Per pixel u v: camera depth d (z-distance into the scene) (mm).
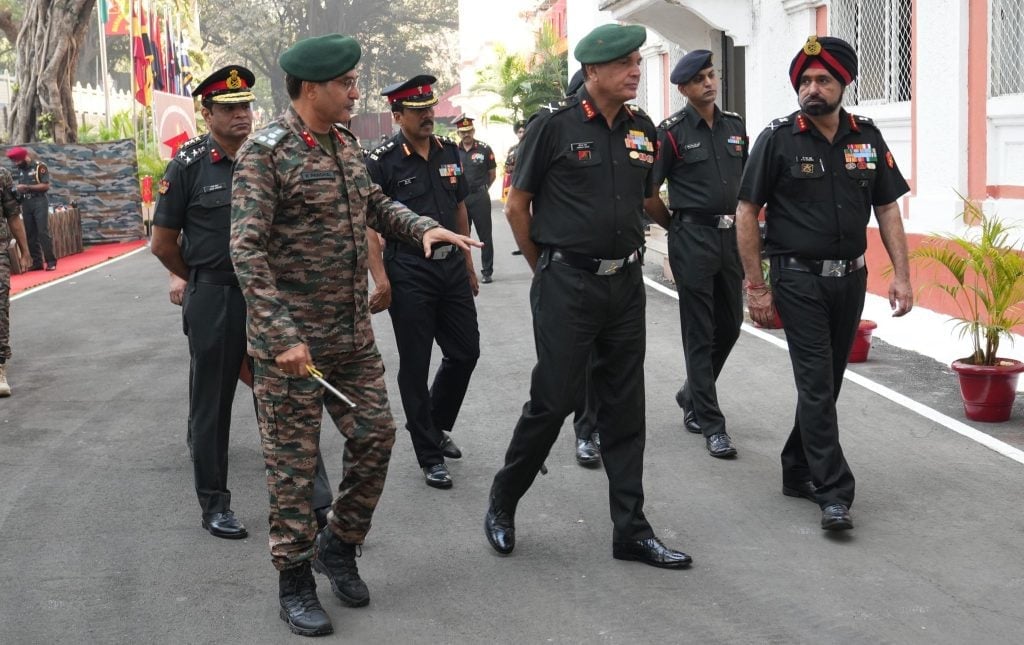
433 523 5473
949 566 4719
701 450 6555
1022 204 9781
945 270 10523
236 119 5238
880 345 9312
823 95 5117
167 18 29547
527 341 10258
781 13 13844
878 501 5547
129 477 6406
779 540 5090
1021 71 9758
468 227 6473
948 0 10500
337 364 4312
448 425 6508
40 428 7652
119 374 9500
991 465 6059
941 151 10742
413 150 6250
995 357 6996
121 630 4328
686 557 4789
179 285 6020
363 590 4500
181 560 5070
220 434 5379
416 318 6086
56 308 13836
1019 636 4059
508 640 4152
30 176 18141
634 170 4773
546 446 4887
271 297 4027
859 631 4129
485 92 39406
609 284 4770
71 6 25859
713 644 4062
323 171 4168
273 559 4281
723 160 6688
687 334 6660
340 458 6656
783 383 8109
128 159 23469
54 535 5438
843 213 5223
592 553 5016
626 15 16719
